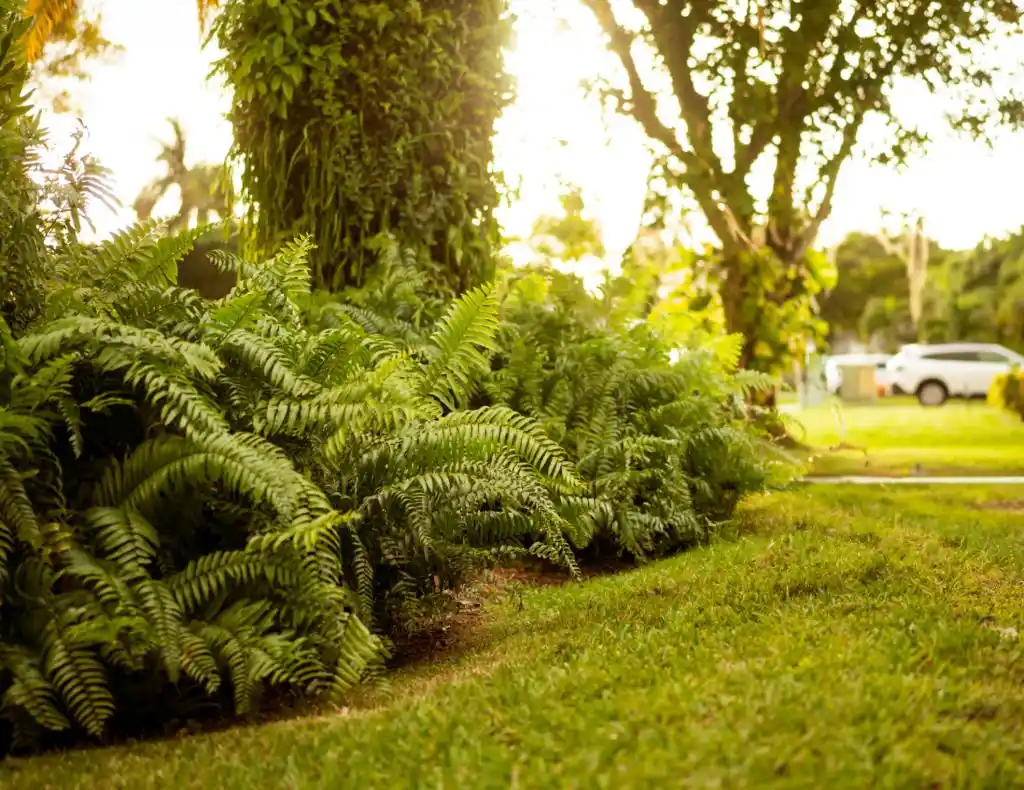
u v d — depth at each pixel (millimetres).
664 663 4180
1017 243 49875
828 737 3043
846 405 35312
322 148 8531
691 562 7273
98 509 4406
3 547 4020
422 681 4730
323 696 4578
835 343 61531
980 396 34781
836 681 3574
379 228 8664
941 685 3607
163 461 4469
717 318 14891
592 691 3701
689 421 8836
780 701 3330
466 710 3662
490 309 5793
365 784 3113
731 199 14469
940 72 14781
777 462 9805
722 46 14273
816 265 15617
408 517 5211
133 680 4332
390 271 8250
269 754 3561
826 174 14953
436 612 5930
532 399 8156
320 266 8547
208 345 5168
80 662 3967
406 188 8648
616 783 2822
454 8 8898
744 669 3803
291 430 5133
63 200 5008
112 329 4703
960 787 2768
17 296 4973
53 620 4039
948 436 23375
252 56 8312
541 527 5867
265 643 4324
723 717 3229
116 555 4246
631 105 14516
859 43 14359
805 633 4461
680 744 3033
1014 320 50719
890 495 12164
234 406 5117
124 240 5355
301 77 8305
